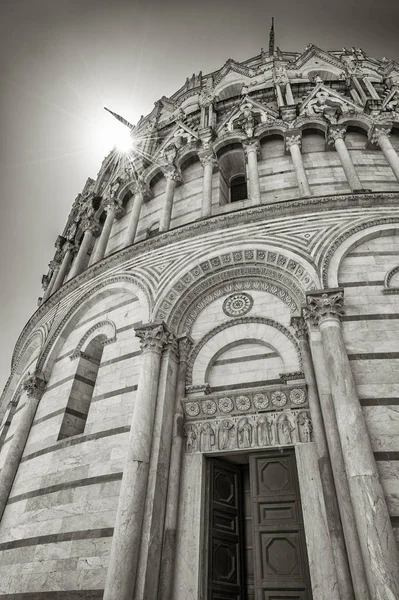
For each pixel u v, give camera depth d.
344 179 14.23
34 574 9.07
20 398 16.97
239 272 12.15
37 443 12.21
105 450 10.09
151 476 8.62
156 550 7.86
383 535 6.21
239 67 24.48
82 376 13.26
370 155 15.09
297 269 11.01
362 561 6.32
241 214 12.77
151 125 22.70
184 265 12.62
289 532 8.05
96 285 14.95
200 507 8.54
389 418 7.94
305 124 16.06
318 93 17.59
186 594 7.61
